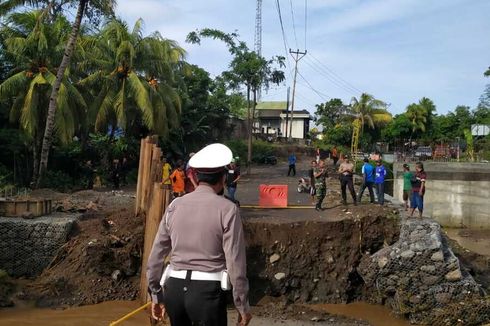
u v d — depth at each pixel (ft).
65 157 95.25
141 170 45.44
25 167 89.30
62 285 40.04
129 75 92.99
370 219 46.57
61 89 79.30
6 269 43.34
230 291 12.90
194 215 12.03
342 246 45.34
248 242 44.37
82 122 94.43
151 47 97.30
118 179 89.61
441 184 101.81
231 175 54.49
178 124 108.88
